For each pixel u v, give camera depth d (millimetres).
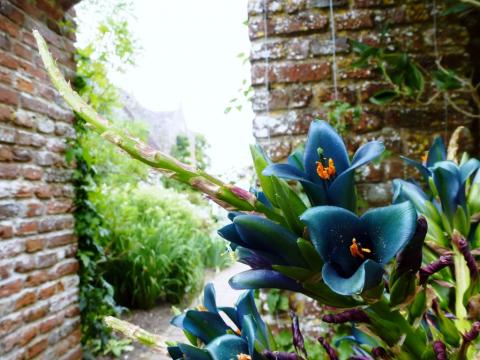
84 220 2371
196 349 289
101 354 2971
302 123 1662
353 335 378
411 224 216
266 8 1705
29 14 1927
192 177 250
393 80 1436
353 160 273
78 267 2330
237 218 241
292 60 1686
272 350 302
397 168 1609
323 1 1669
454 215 370
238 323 333
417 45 1622
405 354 274
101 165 3652
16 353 1805
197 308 356
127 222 4109
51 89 2092
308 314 1570
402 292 255
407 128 1620
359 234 237
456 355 276
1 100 1740
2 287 1735
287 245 244
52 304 2070
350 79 1651
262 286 262
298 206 256
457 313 319
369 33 1646
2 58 1750
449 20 1605
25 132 1890
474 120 1652
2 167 1747
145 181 6977
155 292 4148
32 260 1927
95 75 2852
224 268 6266
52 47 2119
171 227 4895
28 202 1903
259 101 1703
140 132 6664
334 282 213
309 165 283
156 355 2984
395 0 1638
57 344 2102
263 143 1684
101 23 2988
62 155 2174
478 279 301
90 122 242
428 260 398
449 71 1419
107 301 2652
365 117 1632
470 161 369
